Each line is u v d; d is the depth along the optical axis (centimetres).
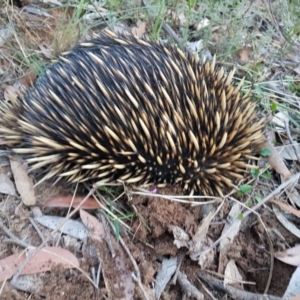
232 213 46
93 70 41
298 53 67
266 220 47
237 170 46
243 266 45
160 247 43
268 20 71
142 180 44
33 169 45
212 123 42
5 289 39
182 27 67
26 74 55
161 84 42
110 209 45
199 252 43
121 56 42
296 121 56
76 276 41
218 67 61
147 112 41
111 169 43
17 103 46
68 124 42
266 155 49
